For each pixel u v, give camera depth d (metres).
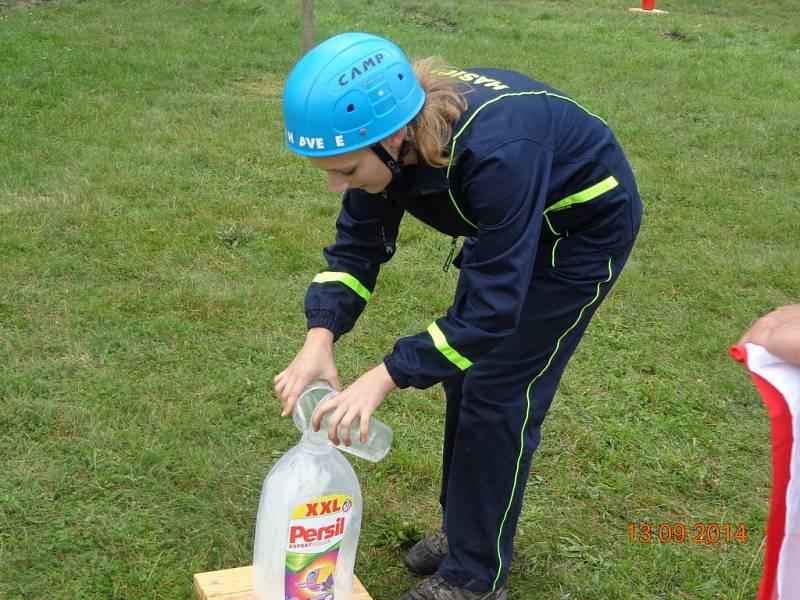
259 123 7.74
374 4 13.71
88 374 3.96
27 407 3.65
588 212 2.34
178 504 3.23
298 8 12.82
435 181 2.13
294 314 4.66
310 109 2.02
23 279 4.74
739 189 7.19
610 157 2.34
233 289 4.82
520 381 2.50
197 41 10.46
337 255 2.61
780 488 1.67
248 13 12.28
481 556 2.69
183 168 6.57
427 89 2.12
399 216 2.45
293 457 2.38
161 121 7.55
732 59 12.32
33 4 11.65
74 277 4.83
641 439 3.84
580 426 3.88
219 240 5.41
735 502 3.49
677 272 5.54
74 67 8.75
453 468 2.65
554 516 3.35
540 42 12.51
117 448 3.47
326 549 2.36
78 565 2.92
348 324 2.58
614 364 4.43
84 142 6.88
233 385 3.96
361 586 2.61
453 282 5.21
